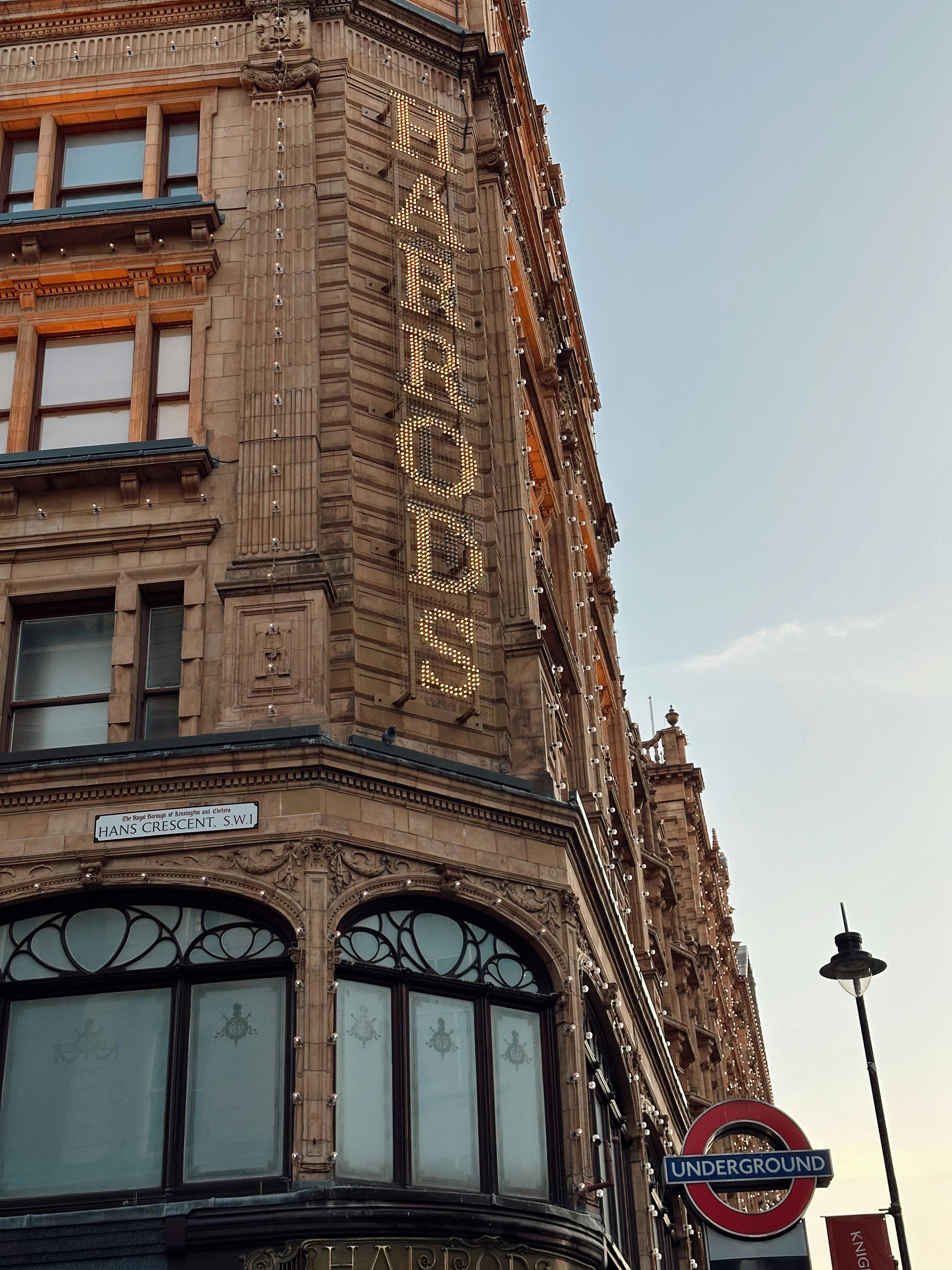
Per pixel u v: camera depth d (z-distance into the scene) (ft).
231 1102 74.54
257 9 106.73
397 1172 75.15
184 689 85.51
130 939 78.38
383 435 95.55
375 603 89.86
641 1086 116.47
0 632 88.43
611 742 157.99
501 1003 82.48
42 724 87.51
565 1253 77.05
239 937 77.82
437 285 102.01
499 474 100.37
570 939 85.40
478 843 84.38
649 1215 106.73
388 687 87.97
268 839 78.95
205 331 96.63
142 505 91.30
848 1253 78.84
